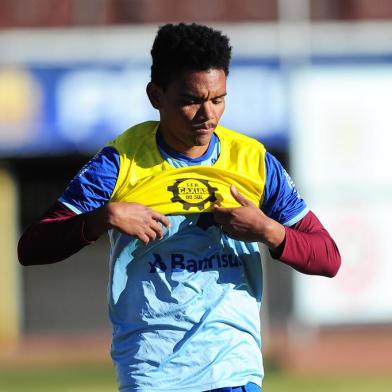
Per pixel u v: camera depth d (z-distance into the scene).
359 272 64.62
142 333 14.82
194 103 14.48
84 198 14.87
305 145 63.91
